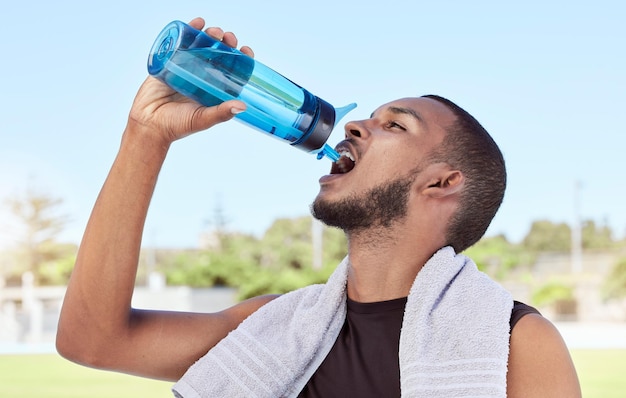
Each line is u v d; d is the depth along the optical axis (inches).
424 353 47.8
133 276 53.7
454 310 48.9
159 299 794.2
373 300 52.6
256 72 52.0
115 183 52.6
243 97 52.0
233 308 59.0
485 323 47.8
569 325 839.7
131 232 52.9
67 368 410.0
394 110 54.1
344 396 50.6
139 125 51.6
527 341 47.3
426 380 46.9
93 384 336.8
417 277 50.8
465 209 53.4
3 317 697.0
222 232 1182.3
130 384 336.2
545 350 46.8
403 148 52.5
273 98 52.9
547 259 1017.5
